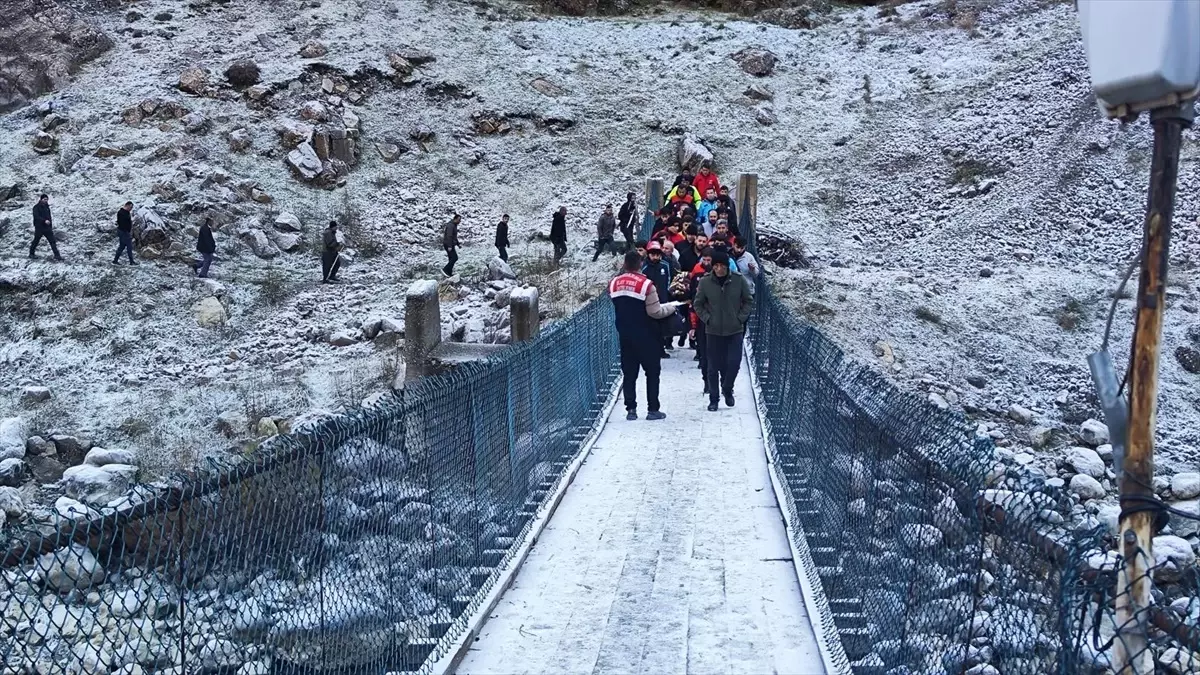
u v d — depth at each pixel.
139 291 23.77
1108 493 14.91
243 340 22.14
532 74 39.09
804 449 8.09
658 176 34.41
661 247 15.23
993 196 31.14
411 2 42.19
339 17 40.28
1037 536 3.32
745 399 13.31
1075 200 30.17
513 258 28.14
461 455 6.45
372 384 18.22
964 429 4.41
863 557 5.64
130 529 4.17
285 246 28.20
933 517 4.33
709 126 36.94
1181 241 27.84
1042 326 22.84
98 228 27.02
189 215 28.03
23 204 28.47
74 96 33.72
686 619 6.21
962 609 3.86
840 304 22.33
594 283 24.66
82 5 38.69
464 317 22.09
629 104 38.03
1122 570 3.20
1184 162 31.14
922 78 38.84
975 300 23.80
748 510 8.50
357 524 5.00
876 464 5.42
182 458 15.55
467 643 5.79
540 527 7.92
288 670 4.50
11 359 21.05
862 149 35.22
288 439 4.68
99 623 4.27
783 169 34.56
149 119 32.72
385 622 5.16
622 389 13.30
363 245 28.91
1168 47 3.33
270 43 38.12
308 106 33.88
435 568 5.87
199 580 4.21
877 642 5.21
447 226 26.59
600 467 10.00
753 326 15.86
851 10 46.22
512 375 7.85
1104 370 3.67
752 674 5.45
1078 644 2.88
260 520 4.43
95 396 18.84
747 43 41.84
